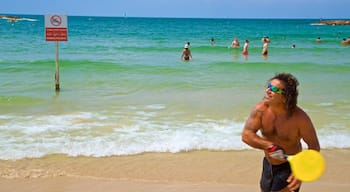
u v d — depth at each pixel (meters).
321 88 12.79
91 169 5.73
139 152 6.43
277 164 3.51
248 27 102.19
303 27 108.31
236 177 5.54
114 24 106.75
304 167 3.00
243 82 13.82
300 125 3.38
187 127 7.79
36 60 19.20
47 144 6.70
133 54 25.33
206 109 9.38
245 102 10.24
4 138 6.96
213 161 6.12
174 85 12.90
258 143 3.34
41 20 135.88
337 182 5.40
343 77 15.66
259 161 6.17
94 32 59.75
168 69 17.14
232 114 8.91
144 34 56.53
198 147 6.70
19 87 12.20
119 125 7.88
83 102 10.09
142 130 7.54
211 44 36.03
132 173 5.61
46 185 5.14
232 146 6.77
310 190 5.08
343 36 58.38
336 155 6.45
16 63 18.00
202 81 13.90
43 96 10.82
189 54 21.70
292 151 3.49
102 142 6.84
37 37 40.19
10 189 4.99
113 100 10.40
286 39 49.44
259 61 21.53
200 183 5.30
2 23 94.38
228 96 11.11
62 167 5.77
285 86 3.33
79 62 18.48
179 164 5.98
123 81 13.65
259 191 5.05
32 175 5.46
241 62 20.31
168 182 5.32
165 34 58.00
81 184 5.20
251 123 3.46
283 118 3.40
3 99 10.17
